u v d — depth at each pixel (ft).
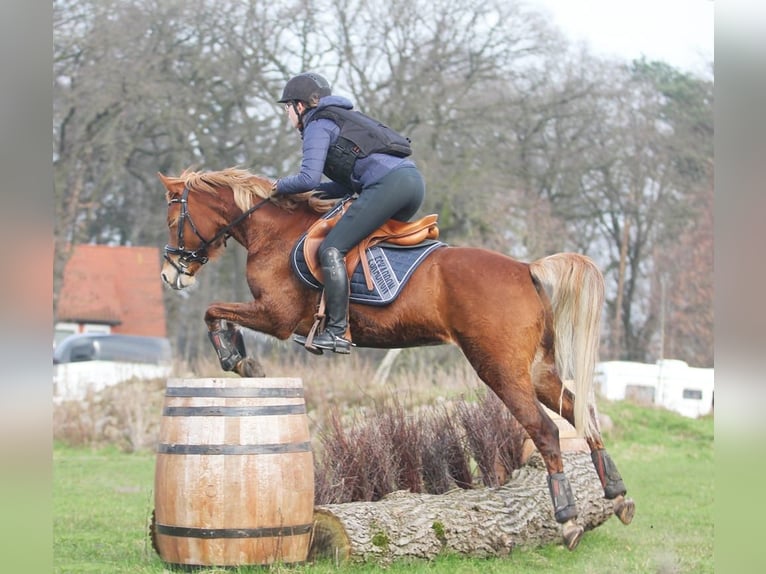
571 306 18.56
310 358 51.80
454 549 17.95
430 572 16.74
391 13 77.51
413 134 77.61
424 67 77.20
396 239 19.35
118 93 77.41
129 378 52.19
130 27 77.41
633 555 19.24
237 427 16.47
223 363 19.57
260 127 77.66
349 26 77.46
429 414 23.95
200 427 16.48
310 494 17.13
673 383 58.70
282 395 16.96
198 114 77.97
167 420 16.87
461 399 23.84
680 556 18.94
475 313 18.37
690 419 49.85
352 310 19.16
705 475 33.58
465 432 22.56
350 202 19.69
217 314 19.56
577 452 22.27
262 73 77.66
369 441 21.30
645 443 44.21
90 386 48.93
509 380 18.17
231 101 77.82
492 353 18.26
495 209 76.74
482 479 22.21
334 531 17.24
